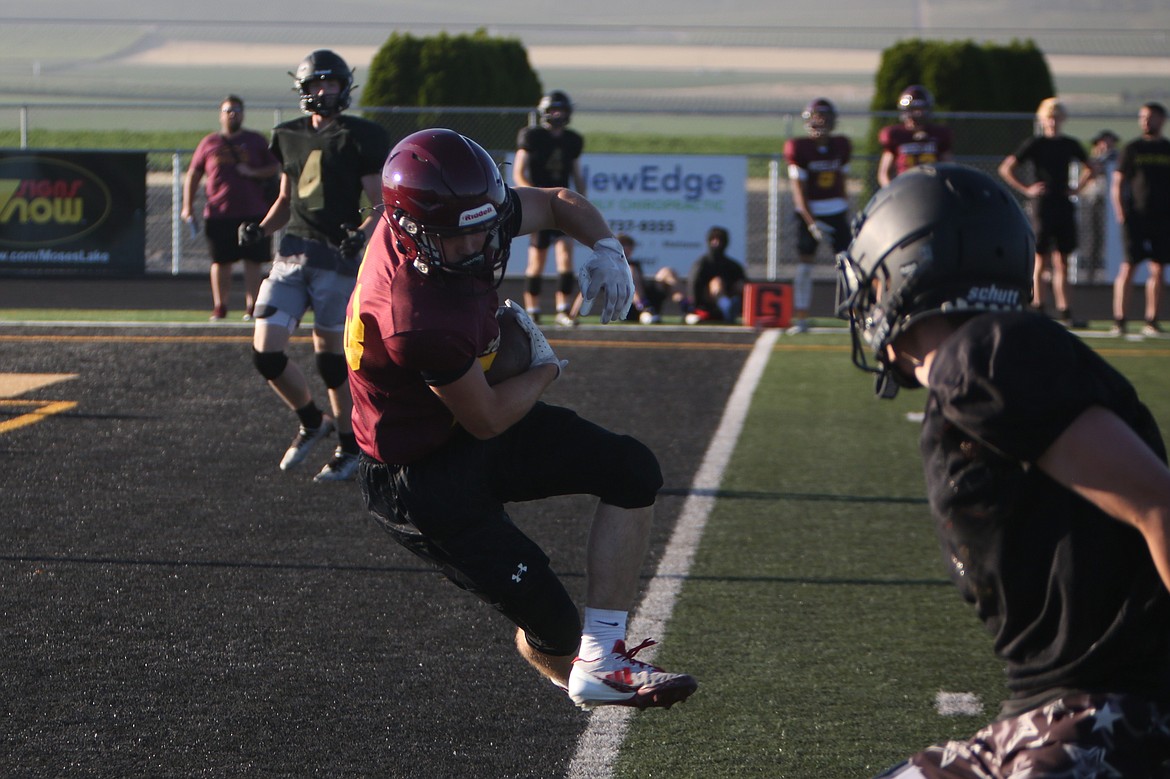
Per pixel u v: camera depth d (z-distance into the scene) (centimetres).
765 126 17112
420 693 1456
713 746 1329
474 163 1005
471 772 1266
